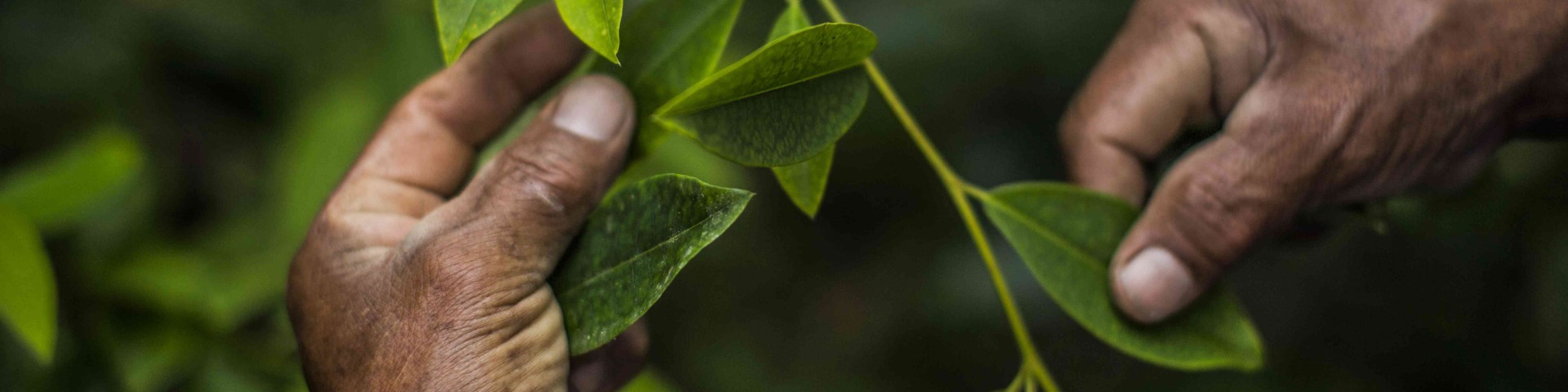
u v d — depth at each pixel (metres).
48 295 0.59
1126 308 0.56
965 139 0.97
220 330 0.70
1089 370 1.06
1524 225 0.77
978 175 0.97
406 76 0.69
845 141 0.99
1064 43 0.89
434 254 0.51
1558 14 0.54
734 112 0.48
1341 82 0.55
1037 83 0.92
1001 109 0.95
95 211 0.70
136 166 0.66
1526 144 0.73
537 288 0.51
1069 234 0.56
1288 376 0.95
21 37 0.81
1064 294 0.56
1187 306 0.57
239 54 0.84
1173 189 0.56
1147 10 0.60
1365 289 0.94
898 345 1.08
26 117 0.81
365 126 0.71
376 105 0.71
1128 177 0.61
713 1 0.53
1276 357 0.97
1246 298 1.02
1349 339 0.95
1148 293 0.56
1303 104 0.55
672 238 0.49
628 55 0.53
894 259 1.09
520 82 0.57
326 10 0.82
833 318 1.09
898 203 1.06
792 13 0.52
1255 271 1.02
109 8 0.82
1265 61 0.57
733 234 1.03
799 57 0.48
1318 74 0.55
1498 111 0.55
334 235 0.54
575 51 0.57
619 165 0.53
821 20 0.92
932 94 0.92
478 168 0.58
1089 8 0.89
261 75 0.85
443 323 0.51
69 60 0.81
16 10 0.81
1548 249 0.76
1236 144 0.56
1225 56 0.58
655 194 0.50
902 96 0.92
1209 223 0.56
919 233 1.07
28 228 0.59
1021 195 0.56
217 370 0.70
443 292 0.51
